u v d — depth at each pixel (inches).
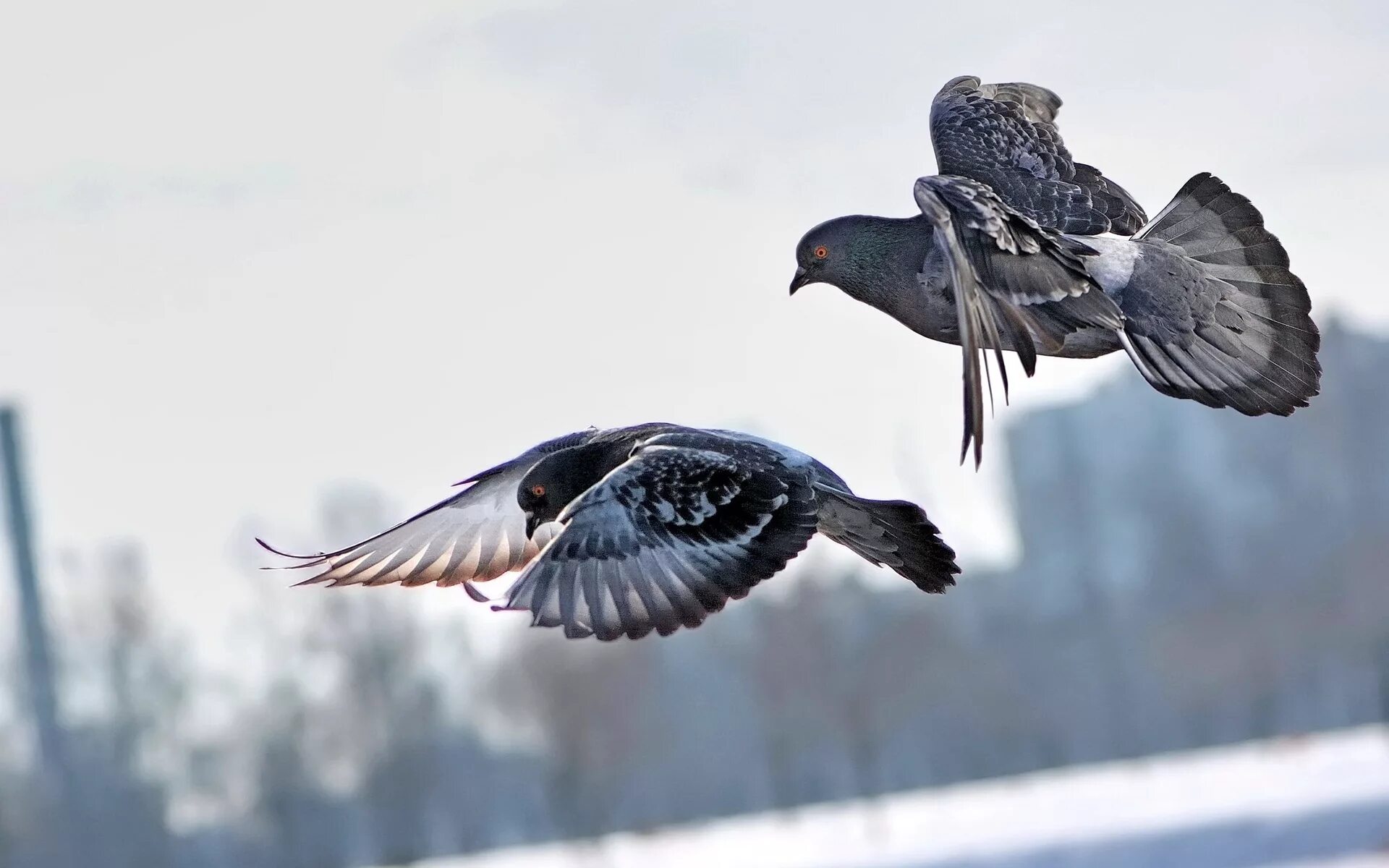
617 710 2098.9
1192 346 245.4
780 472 241.4
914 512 238.8
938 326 256.1
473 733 2386.8
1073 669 2753.4
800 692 2167.8
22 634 2461.9
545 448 270.1
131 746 2431.1
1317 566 2650.1
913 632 2269.9
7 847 2358.5
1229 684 2630.4
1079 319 221.3
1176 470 3031.5
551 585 233.5
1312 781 1352.1
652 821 2471.7
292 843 2284.7
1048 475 3203.7
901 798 2317.9
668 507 237.0
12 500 2472.9
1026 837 1259.2
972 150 266.4
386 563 268.5
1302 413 2874.0
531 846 2363.4
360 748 2267.5
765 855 1521.9
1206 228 250.2
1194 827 1131.9
